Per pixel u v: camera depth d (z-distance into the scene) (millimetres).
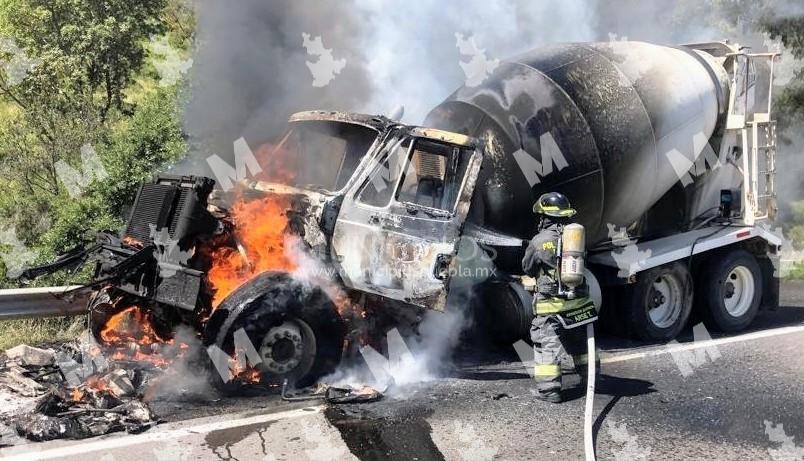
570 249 5066
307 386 5188
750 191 7742
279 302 4996
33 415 4348
